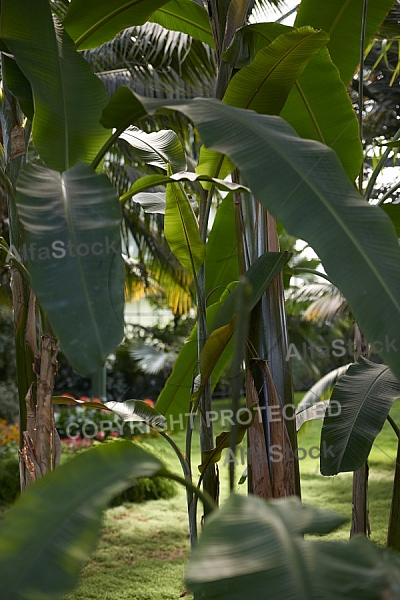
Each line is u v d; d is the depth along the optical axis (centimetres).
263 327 165
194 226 174
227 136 109
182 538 377
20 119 158
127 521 411
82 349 92
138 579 313
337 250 97
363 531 188
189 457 161
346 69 199
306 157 108
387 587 74
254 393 163
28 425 144
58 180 112
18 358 152
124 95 117
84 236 102
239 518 85
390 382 176
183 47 390
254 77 148
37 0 143
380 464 515
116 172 477
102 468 100
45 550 83
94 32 172
